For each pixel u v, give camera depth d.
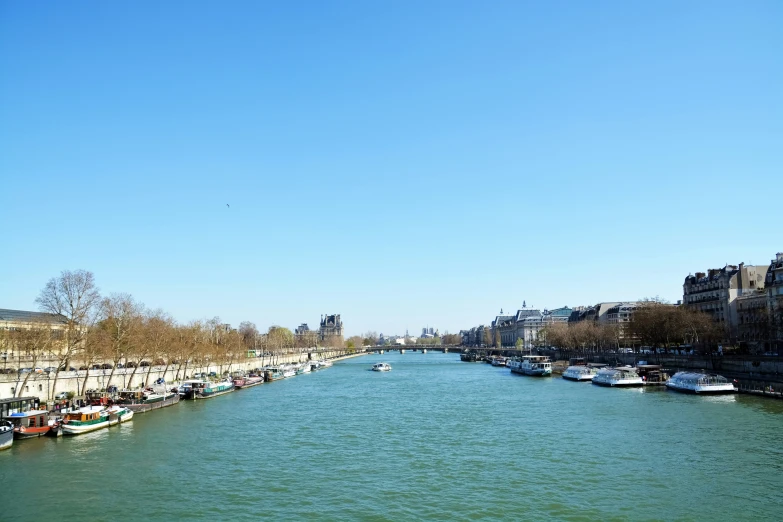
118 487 86.38
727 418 129.88
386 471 94.06
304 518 73.81
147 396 168.12
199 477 91.38
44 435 121.62
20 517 74.56
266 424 138.75
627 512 74.06
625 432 119.19
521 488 84.12
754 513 73.06
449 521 72.19
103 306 173.88
